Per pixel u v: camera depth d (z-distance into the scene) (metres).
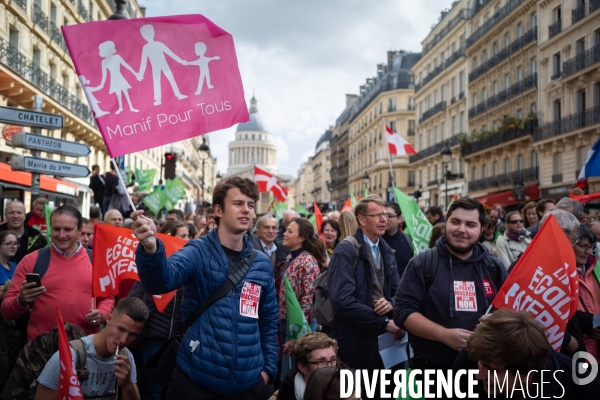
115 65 3.61
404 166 62.66
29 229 8.27
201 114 3.80
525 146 34.03
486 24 39.50
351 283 4.76
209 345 3.49
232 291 3.61
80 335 3.94
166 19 3.76
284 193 24.42
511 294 3.68
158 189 17.50
